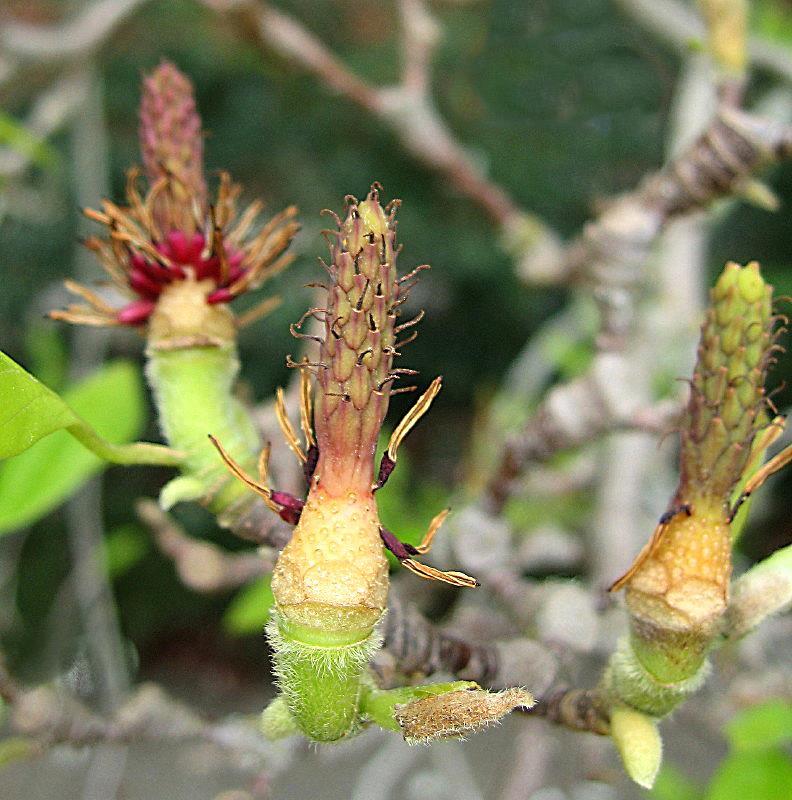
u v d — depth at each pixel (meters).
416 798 0.47
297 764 0.61
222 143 0.93
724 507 0.16
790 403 0.75
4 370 0.16
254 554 0.29
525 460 0.24
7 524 0.22
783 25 0.40
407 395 0.87
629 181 0.98
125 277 0.19
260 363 0.82
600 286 0.24
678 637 0.16
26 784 0.59
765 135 0.23
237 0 0.31
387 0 0.88
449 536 0.25
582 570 0.35
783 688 0.28
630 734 0.17
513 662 0.18
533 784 0.29
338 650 0.15
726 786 0.24
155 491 0.78
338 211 0.90
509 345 0.93
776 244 0.84
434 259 0.91
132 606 0.83
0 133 0.32
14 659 0.59
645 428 0.23
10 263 0.77
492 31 0.97
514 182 0.96
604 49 0.97
